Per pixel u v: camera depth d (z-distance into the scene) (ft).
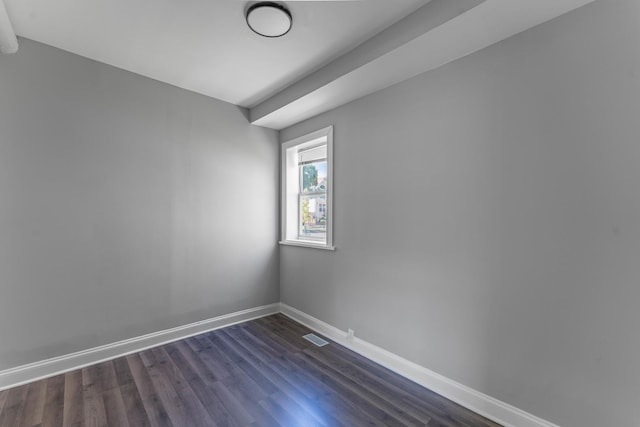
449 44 5.95
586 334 4.82
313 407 6.23
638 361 4.38
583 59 4.85
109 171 8.18
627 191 4.47
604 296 4.66
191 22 6.39
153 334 8.98
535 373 5.35
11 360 6.84
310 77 8.43
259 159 11.51
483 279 6.05
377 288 8.19
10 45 6.53
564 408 5.03
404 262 7.52
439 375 6.76
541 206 5.29
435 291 6.86
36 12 6.08
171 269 9.32
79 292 7.73
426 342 7.02
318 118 10.23
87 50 7.49
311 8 5.84
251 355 8.45
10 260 6.84
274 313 11.98
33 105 7.11
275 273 12.06
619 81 4.53
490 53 5.96
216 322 10.36
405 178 7.50
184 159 9.59
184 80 9.02
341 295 9.33
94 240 7.95
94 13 6.12
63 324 7.51
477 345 6.13
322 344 9.21
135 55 7.71
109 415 5.93
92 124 7.91
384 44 6.41
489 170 5.96
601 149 4.69
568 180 5.00
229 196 10.67
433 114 6.92
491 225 5.93
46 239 7.27
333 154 9.58
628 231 4.46
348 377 7.37
